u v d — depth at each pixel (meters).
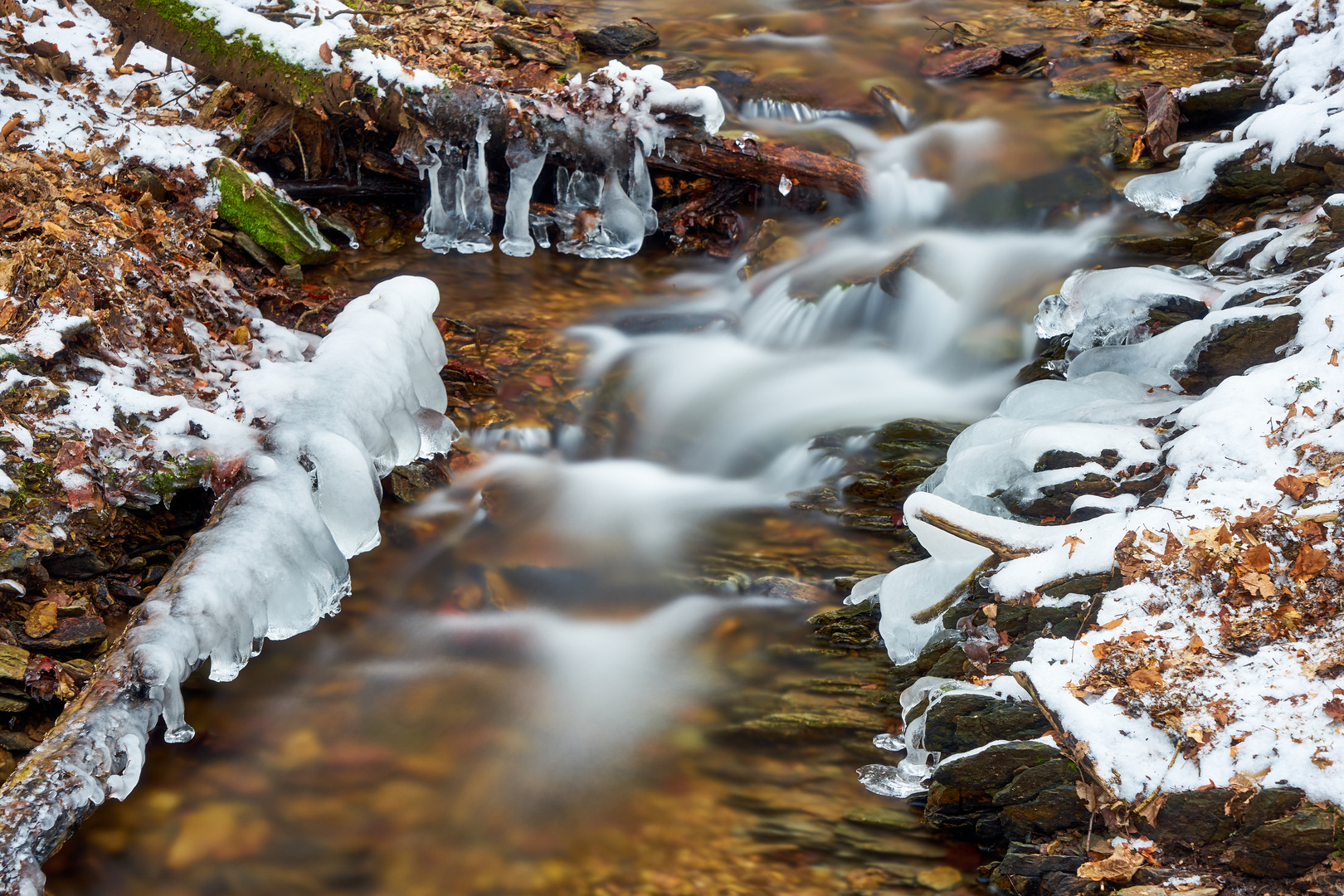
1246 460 3.65
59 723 3.32
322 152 7.00
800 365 6.26
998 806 3.21
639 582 4.55
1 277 4.52
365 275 6.68
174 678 3.49
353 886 3.15
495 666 4.07
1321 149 5.77
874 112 7.93
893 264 6.45
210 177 6.20
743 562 4.64
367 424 4.75
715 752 3.68
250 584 3.91
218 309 5.40
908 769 3.53
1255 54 7.90
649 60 8.69
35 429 4.14
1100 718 3.12
